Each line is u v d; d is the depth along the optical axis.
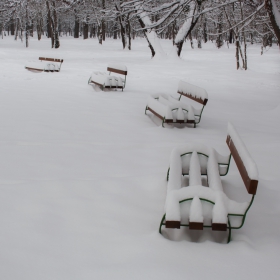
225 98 11.80
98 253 2.73
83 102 9.44
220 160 4.23
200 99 7.14
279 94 12.94
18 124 6.92
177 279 2.43
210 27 54.38
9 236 2.93
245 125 8.00
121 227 3.16
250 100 11.61
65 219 3.26
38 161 4.87
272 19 8.56
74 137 6.20
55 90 11.18
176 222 2.91
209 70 19.98
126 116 8.00
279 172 4.78
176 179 3.49
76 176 4.38
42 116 7.67
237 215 3.01
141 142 6.04
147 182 4.19
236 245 2.90
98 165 4.82
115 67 11.92
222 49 43.16
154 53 24.84
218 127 7.47
